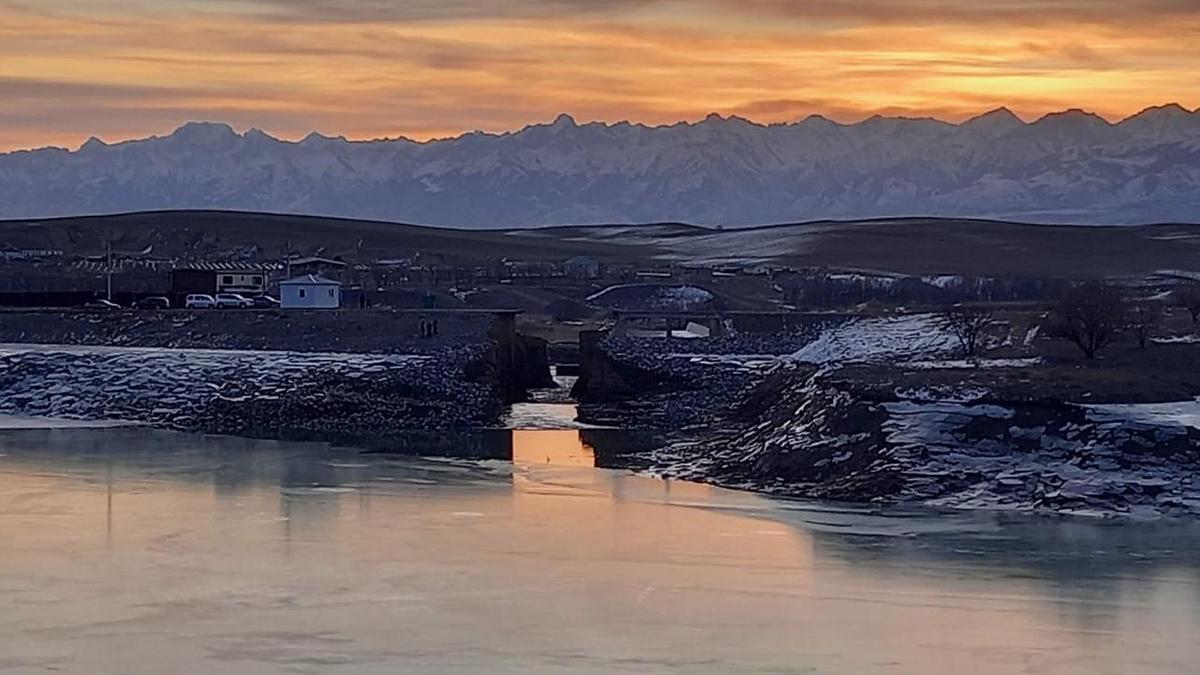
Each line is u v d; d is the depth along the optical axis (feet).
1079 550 155.74
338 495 192.24
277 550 157.79
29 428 267.39
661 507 182.50
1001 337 287.69
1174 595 138.41
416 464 222.28
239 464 221.46
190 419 274.98
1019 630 127.13
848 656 120.06
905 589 140.87
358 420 274.98
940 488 185.16
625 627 128.06
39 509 181.68
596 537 163.63
